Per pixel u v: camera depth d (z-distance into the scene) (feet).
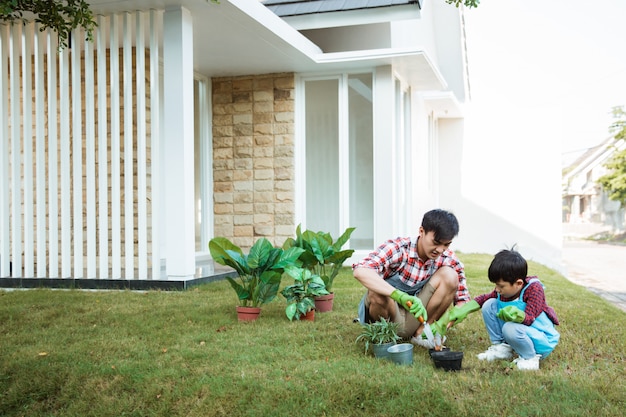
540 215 46.34
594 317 16.88
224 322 15.81
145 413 10.74
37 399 11.54
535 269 32.96
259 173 31.63
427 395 10.37
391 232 30.32
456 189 47.62
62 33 16.66
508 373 11.51
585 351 13.33
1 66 23.39
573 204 162.50
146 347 13.50
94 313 16.98
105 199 22.29
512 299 12.19
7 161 23.59
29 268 23.11
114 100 22.34
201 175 32.14
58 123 27.53
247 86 31.83
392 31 32.32
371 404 10.36
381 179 30.48
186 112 21.57
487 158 47.24
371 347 12.92
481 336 14.46
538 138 46.44
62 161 22.66
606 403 10.11
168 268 21.40
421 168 40.52
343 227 31.32
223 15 22.71
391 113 30.35
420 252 12.94
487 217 47.14
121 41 25.93
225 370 11.87
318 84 31.71
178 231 21.31
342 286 22.48
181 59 21.45
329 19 30.66
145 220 22.43
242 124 31.91
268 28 24.31
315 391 10.73
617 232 124.06
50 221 22.80
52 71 22.66
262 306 18.07
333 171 31.58
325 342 13.73
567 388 10.62
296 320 16.05
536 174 46.44
